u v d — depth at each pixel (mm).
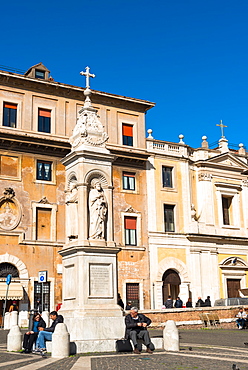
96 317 16828
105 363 13312
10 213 39125
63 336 15266
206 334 26125
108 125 45312
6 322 31750
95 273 17672
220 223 49594
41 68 43875
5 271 38156
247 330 30016
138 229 44562
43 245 39625
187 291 45594
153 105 47500
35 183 40438
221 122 52875
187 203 47875
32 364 13484
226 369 11898
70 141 20297
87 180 18812
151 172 46406
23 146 40406
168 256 45438
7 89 40969
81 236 18078
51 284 39281
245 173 52500
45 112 42438
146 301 43312
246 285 49906
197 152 50188
